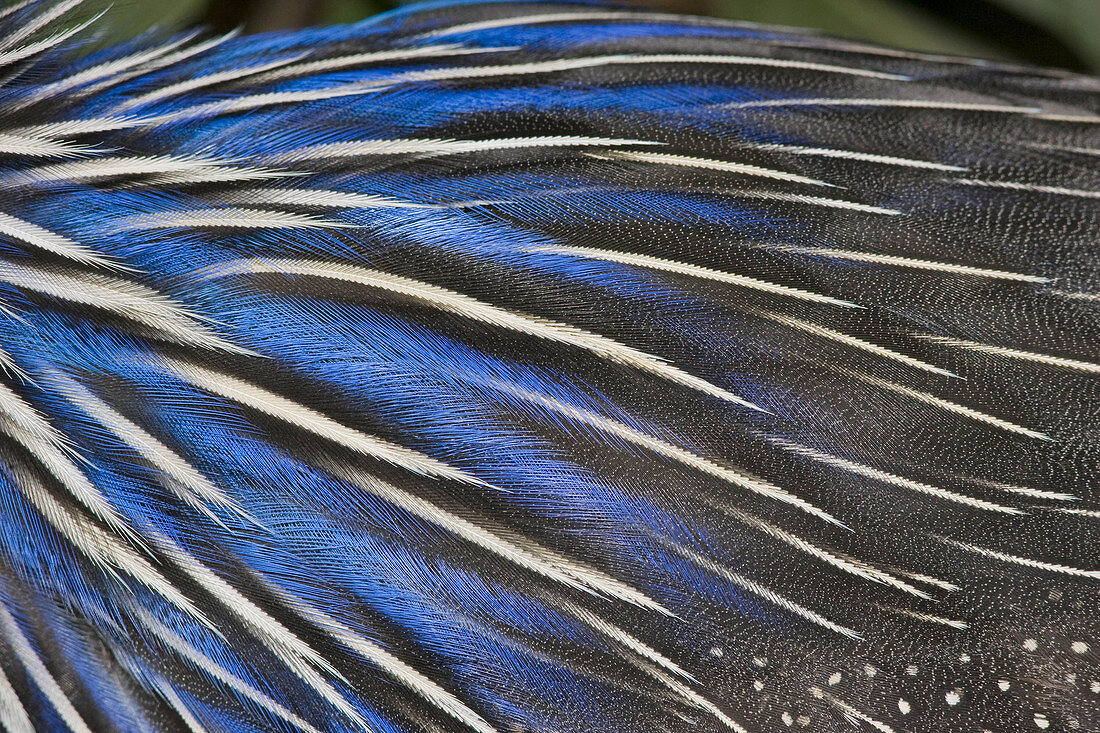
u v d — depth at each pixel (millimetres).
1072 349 824
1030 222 836
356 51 858
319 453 815
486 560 815
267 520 816
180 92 841
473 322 818
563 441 815
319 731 823
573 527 815
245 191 826
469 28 871
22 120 834
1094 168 845
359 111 839
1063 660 818
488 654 819
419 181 830
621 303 821
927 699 818
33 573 819
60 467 816
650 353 818
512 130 837
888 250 830
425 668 819
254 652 820
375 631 818
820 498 816
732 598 816
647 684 818
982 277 829
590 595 816
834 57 873
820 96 851
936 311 825
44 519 817
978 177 841
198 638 820
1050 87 877
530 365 817
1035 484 818
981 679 818
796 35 889
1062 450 819
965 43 1100
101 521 816
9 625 819
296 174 829
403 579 817
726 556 816
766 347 820
